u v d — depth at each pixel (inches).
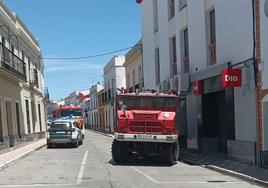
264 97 653.3
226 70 717.9
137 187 517.0
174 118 786.8
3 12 1160.2
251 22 685.3
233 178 598.5
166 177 610.5
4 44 1205.1
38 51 1881.2
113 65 2431.1
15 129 1318.9
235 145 759.1
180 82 973.2
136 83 1690.5
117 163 812.0
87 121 4060.0
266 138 658.8
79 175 640.4
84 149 1232.2
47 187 529.0
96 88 3385.8
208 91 873.5
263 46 652.1
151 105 795.4
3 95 1174.3
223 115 883.4
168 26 1141.7
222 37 800.3
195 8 940.0
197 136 951.0
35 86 1752.0
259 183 538.6
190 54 979.3
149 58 1366.9
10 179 615.5
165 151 790.5
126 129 776.9
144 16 1422.2
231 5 757.9
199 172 672.4
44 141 1646.2
